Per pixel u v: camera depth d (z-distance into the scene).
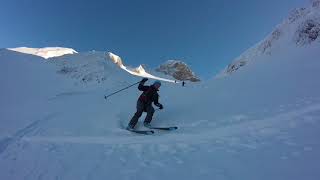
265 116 9.05
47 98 17.42
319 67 13.71
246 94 12.22
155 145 7.68
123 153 7.21
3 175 6.38
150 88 10.14
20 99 16.77
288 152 5.70
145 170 5.96
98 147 7.93
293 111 8.82
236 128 8.38
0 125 11.10
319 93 10.28
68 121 11.58
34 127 10.88
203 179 5.21
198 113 10.90
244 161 5.68
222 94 13.13
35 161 7.12
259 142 6.62
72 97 17.89
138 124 10.45
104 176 5.87
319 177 4.54
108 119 11.30
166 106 12.74
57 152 7.70
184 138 8.23
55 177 6.05
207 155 6.34
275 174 4.92
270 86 12.81
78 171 6.25
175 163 6.14
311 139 6.17
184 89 17.14
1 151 8.23
